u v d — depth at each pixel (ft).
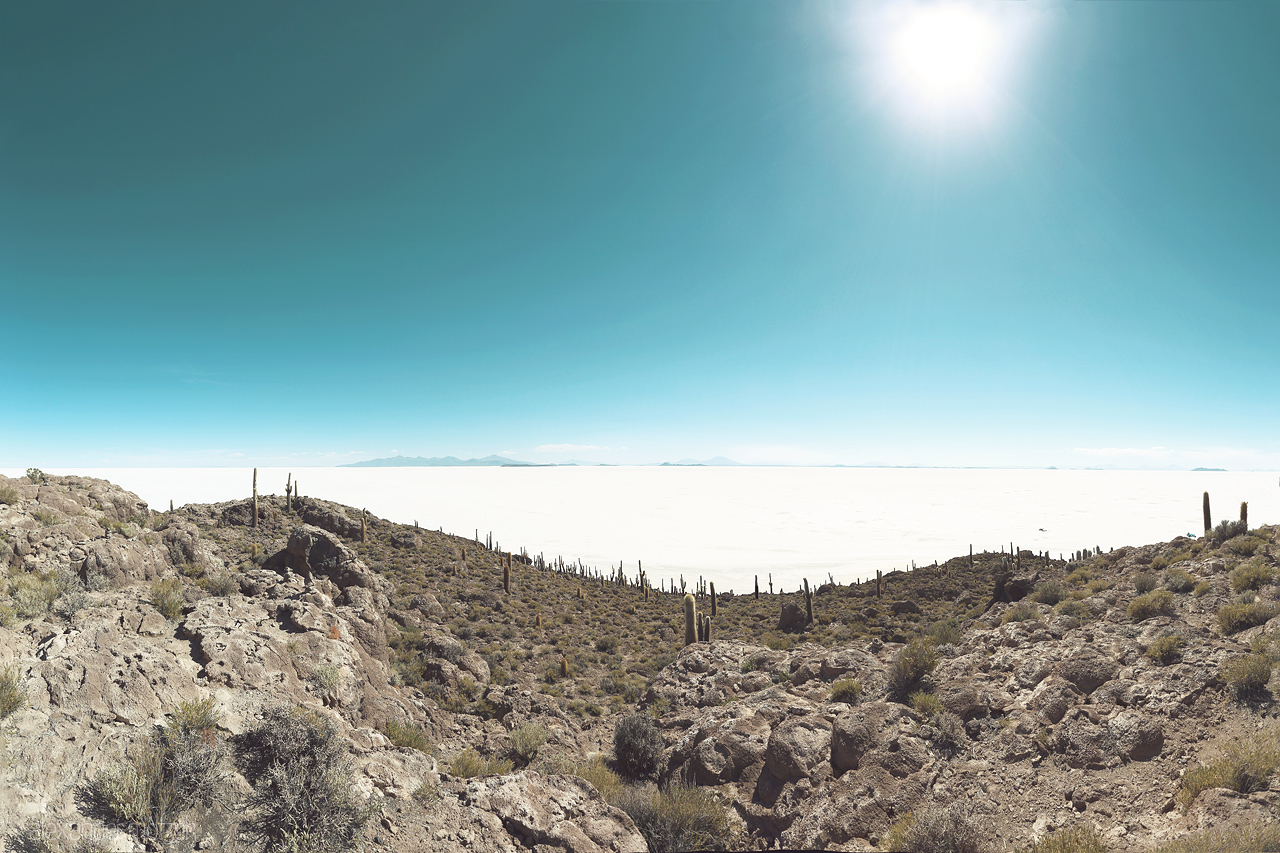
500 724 71.05
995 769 40.78
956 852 33.14
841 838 37.70
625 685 108.27
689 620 121.19
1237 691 39.83
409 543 203.72
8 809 22.81
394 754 35.24
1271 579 55.57
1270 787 30.99
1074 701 44.86
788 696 57.77
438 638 93.76
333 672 46.85
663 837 37.68
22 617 40.63
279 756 29.07
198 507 178.70
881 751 42.68
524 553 289.53
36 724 28.07
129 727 29.68
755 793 44.88
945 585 210.18
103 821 23.58
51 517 59.06
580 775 48.34
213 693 36.68
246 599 58.65
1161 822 32.50
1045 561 233.35
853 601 211.61
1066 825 34.81
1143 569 75.36
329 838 25.38
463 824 29.86
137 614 45.09
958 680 52.47
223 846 24.04
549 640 142.00
